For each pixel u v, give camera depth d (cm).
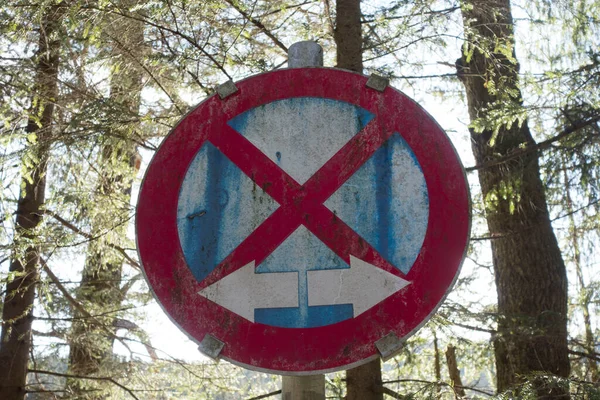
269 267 254
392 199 257
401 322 245
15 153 595
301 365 243
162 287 255
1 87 661
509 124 613
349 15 620
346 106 269
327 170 262
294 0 680
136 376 888
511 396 493
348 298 248
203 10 559
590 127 613
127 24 605
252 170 265
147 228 261
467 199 254
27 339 757
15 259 681
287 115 270
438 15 624
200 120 271
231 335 248
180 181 266
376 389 580
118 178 813
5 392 737
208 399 870
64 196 674
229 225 260
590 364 783
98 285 973
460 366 928
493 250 789
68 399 823
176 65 569
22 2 563
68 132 585
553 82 605
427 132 262
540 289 746
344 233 254
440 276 248
